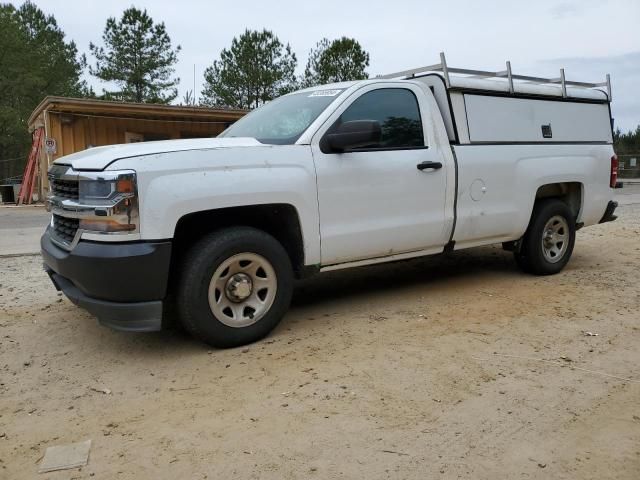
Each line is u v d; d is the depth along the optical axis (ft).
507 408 10.99
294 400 11.35
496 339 14.55
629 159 130.21
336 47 96.94
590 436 10.07
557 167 20.49
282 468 9.12
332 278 21.38
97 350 14.43
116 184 12.51
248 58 95.14
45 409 11.40
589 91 22.39
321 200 15.11
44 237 15.83
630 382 12.18
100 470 9.23
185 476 8.98
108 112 55.77
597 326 15.58
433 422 10.45
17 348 14.69
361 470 9.04
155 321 13.12
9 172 118.21
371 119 16.37
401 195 16.57
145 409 11.23
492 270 22.39
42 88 120.67
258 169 14.08
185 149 13.42
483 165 18.37
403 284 20.27
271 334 15.16
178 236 13.99
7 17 110.22
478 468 9.09
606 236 31.35
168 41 106.52
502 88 19.29
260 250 14.20
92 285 12.85
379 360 13.19
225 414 10.89
